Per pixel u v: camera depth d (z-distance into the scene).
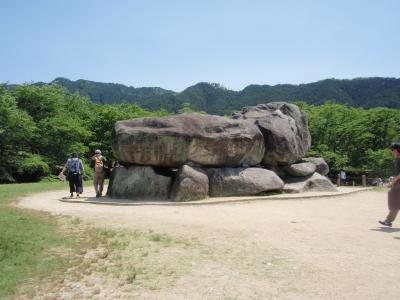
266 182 14.85
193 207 11.91
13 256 6.15
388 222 9.24
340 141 43.94
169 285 5.22
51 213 10.20
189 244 7.20
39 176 33.22
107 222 9.09
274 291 5.07
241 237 7.81
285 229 8.67
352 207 12.61
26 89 34.78
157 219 9.59
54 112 36.00
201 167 14.60
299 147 18.14
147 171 13.90
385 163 36.72
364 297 4.90
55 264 5.91
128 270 5.77
